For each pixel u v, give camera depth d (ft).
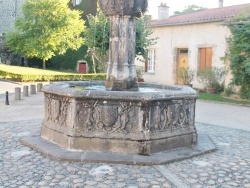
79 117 16.99
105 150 16.72
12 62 109.29
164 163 15.90
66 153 16.39
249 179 14.35
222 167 15.85
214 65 57.16
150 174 14.52
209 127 26.61
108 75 20.18
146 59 60.23
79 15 96.17
